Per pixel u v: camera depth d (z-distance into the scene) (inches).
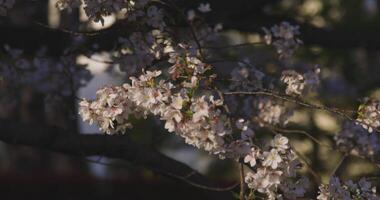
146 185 448.8
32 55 240.7
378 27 415.2
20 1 238.8
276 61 228.1
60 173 484.4
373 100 173.2
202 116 143.9
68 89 240.4
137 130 363.6
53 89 241.3
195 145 150.6
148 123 364.5
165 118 146.3
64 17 231.0
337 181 162.4
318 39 262.1
